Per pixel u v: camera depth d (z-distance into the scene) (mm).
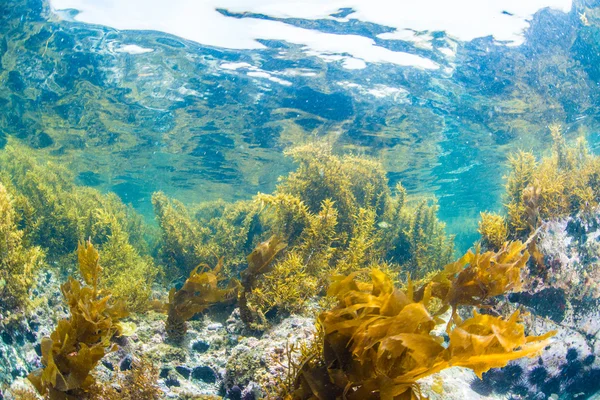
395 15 10070
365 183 11430
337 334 2623
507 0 9656
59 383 2926
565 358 5703
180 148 19828
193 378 4449
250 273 5027
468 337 2104
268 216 10336
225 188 26859
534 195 7082
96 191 13516
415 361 2344
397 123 15703
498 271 2896
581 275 6227
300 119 15594
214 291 4992
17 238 5559
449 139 17469
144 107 15477
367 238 8188
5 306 4934
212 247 9812
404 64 12086
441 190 27125
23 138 18891
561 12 10305
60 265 8281
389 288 2525
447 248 10609
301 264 6164
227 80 13477
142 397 3664
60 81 13656
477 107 14422
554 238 6730
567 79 12828
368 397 2459
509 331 2094
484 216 7250
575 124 16078
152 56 12281
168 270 9805
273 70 12719
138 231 13695
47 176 13531
